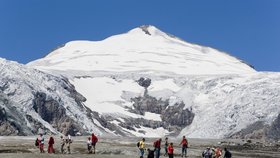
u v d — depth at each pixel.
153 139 164.12
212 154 72.81
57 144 101.88
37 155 70.94
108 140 139.62
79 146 96.88
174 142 143.75
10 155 69.56
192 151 93.88
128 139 152.38
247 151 113.94
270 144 145.00
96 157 73.00
